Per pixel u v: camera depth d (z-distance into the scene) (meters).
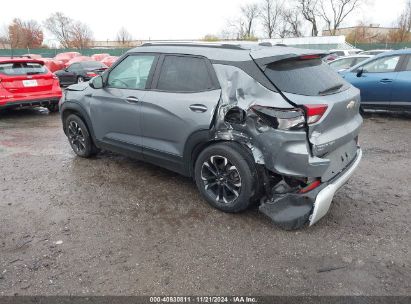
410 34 48.69
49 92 8.65
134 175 4.71
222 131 3.39
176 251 3.06
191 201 3.94
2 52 45.81
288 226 3.23
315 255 3.00
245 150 3.31
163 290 2.62
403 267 2.85
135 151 4.39
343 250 3.07
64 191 4.23
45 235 3.29
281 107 3.01
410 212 3.72
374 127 7.49
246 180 3.32
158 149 4.06
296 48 3.66
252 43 3.76
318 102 3.03
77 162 5.25
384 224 3.48
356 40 52.12
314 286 2.65
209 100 3.45
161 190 4.23
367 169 4.97
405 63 7.66
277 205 3.29
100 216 3.63
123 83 4.39
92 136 5.01
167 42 4.15
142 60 4.20
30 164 5.18
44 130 7.40
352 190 4.26
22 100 8.16
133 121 4.22
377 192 4.20
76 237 3.26
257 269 2.83
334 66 12.55
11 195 4.12
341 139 3.30
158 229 3.39
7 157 5.52
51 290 2.60
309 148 3.04
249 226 3.42
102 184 4.43
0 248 3.09
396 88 7.69
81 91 5.01
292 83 3.17
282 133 3.01
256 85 3.19
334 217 3.61
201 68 3.63
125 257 2.98
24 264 2.88
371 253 3.03
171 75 3.88
